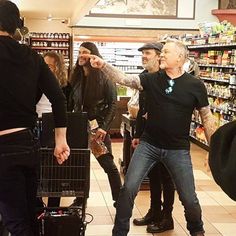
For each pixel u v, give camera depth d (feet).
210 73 27.94
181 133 10.35
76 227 9.57
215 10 40.52
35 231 8.30
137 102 15.99
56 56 13.07
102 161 13.51
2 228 9.41
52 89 7.79
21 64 7.32
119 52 38.22
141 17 40.29
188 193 10.32
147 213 13.52
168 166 10.57
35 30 40.86
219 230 13.15
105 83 13.28
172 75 10.41
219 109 25.59
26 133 7.48
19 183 7.52
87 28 39.34
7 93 7.22
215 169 4.17
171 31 40.88
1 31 7.39
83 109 13.38
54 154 8.68
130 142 18.22
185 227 13.21
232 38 23.71
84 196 9.85
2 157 7.33
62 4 29.01
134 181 10.32
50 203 11.80
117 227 10.38
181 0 40.78
